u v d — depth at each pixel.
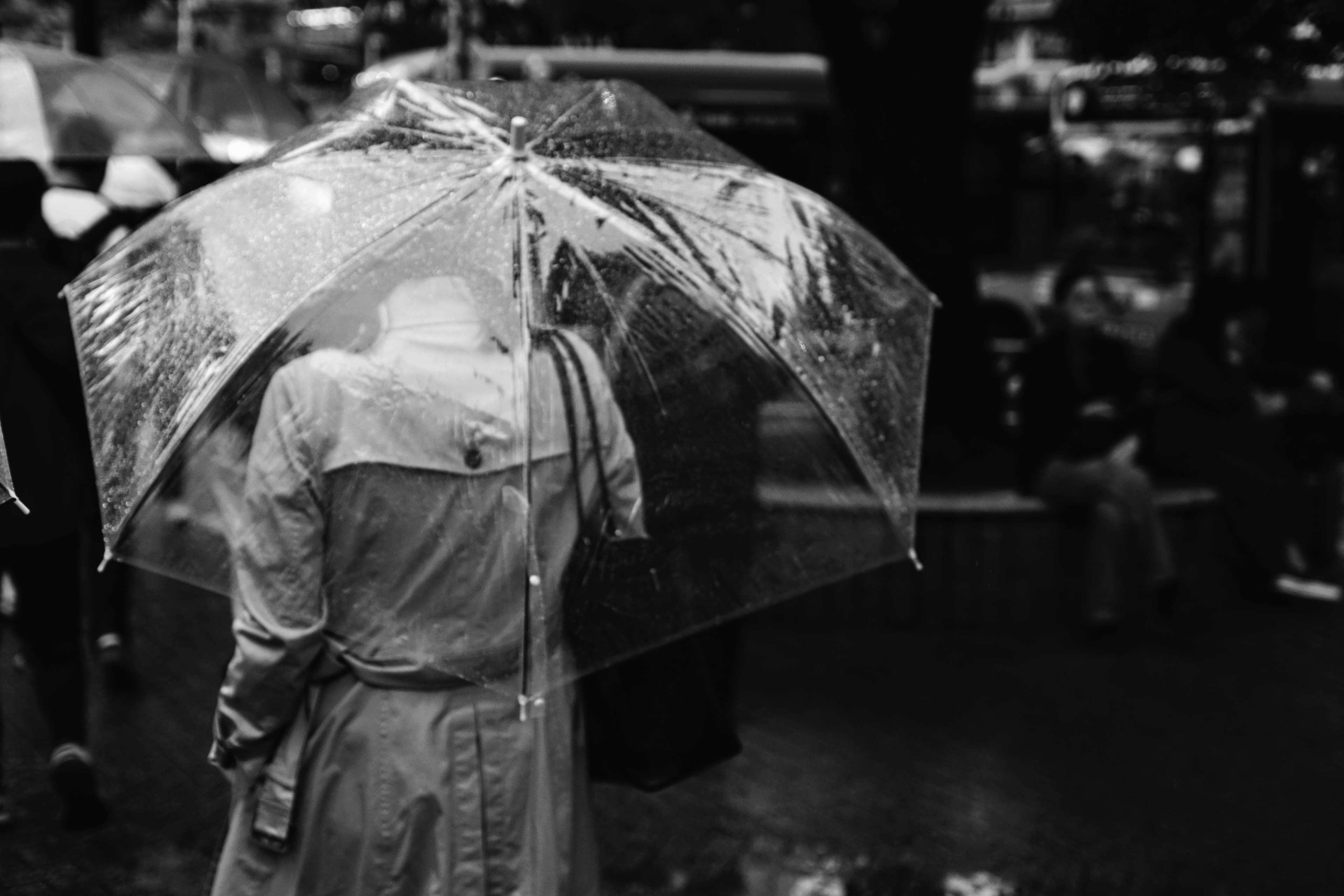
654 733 3.04
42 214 5.26
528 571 2.54
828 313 2.80
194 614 7.34
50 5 11.62
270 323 2.48
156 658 6.61
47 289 4.61
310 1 13.49
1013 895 4.58
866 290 2.88
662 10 15.03
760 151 15.70
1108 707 6.38
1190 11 9.43
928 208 9.03
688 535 2.80
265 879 2.79
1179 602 7.80
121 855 4.61
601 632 2.81
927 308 3.00
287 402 2.58
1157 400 8.41
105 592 6.04
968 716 6.21
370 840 2.71
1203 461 8.20
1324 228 15.64
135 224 7.59
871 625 7.40
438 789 2.69
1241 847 5.00
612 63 15.20
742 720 6.09
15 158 4.80
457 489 2.58
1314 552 8.96
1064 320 7.76
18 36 12.23
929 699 6.42
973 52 9.00
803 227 2.85
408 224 2.50
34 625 4.66
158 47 15.80
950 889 4.61
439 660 2.63
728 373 2.71
